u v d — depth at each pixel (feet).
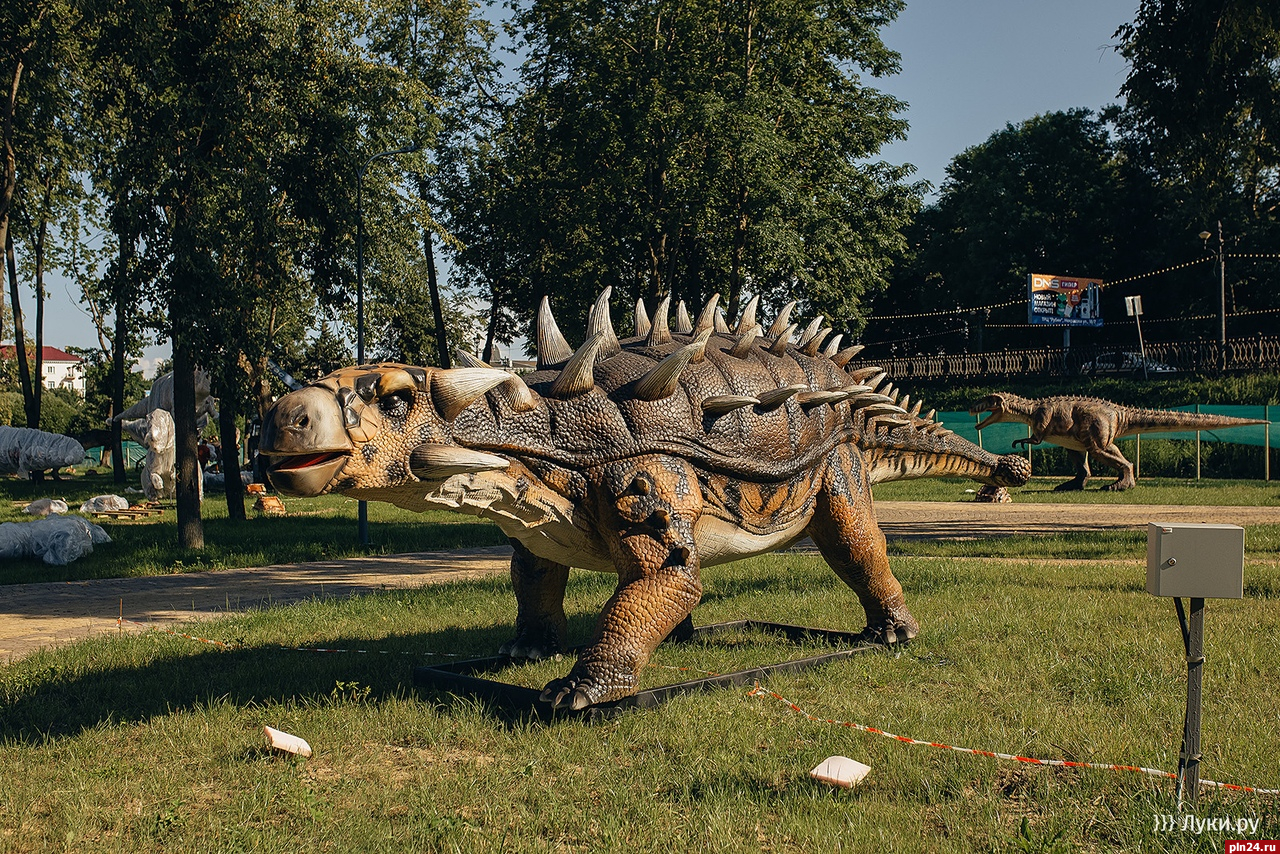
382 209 63.87
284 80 56.75
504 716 18.58
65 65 62.03
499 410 17.99
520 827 13.64
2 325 68.08
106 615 35.32
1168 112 53.01
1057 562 41.50
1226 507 70.74
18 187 81.71
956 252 167.94
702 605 31.24
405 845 13.06
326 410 15.47
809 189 89.66
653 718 17.98
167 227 52.65
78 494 100.48
